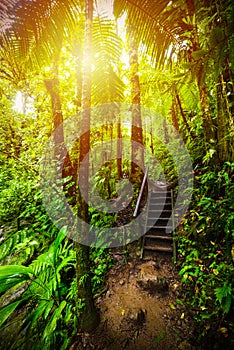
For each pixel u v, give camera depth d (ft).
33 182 11.96
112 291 9.11
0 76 13.71
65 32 7.04
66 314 7.00
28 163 12.57
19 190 12.68
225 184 7.62
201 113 9.81
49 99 14.62
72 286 7.70
